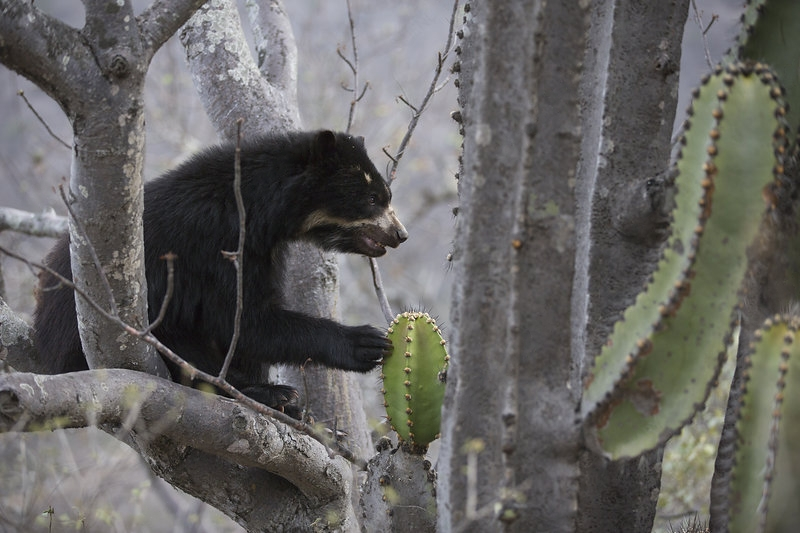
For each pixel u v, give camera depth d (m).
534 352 5.55
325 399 10.30
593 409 5.43
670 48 7.14
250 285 9.25
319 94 21.02
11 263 17.08
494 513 5.51
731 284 5.28
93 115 6.14
